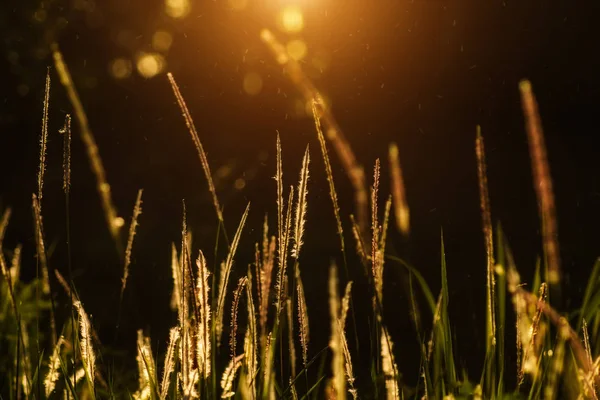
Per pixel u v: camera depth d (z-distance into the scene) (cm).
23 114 1083
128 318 470
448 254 648
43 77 1050
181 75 1344
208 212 845
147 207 927
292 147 1163
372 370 166
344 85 1348
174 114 1308
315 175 1009
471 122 1331
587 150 1198
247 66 1317
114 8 1263
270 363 148
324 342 432
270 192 922
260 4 1327
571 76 1338
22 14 1041
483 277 563
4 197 1015
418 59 1361
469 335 397
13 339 231
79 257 696
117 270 638
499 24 1352
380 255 162
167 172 1091
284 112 1266
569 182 997
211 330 148
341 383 119
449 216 853
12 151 1162
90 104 1240
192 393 134
